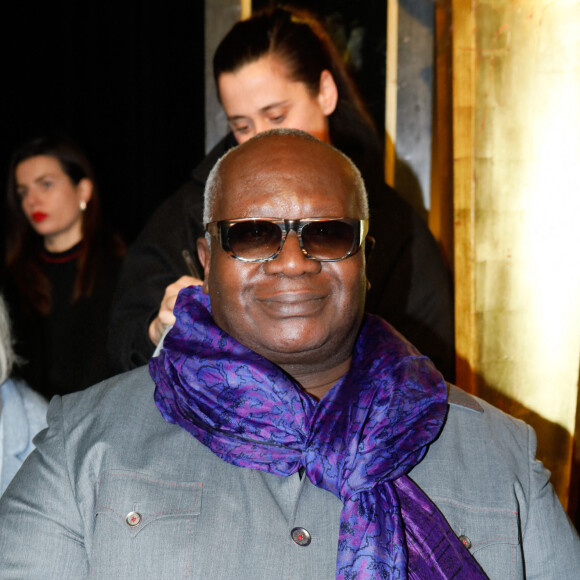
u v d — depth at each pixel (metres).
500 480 1.62
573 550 1.65
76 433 1.61
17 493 1.57
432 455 1.63
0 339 2.27
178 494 1.54
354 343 1.70
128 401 1.64
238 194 1.54
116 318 2.52
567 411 2.98
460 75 3.00
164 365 1.64
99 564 1.48
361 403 1.59
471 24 2.98
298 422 1.56
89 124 4.25
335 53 2.67
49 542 1.52
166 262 2.52
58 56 4.25
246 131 2.54
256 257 1.52
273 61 2.46
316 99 2.54
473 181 2.99
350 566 1.47
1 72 4.23
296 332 1.52
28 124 4.26
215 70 2.55
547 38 2.95
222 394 1.58
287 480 1.58
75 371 3.41
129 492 1.53
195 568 1.48
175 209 2.59
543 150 2.97
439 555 1.51
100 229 3.64
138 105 4.18
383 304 2.48
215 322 1.67
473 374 3.00
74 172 3.62
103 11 4.20
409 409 1.59
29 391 2.35
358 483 1.52
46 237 3.62
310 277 1.51
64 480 1.57
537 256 2.99
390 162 3.49
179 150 4.15
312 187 1.53
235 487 1.56
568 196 2.96
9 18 4.22
